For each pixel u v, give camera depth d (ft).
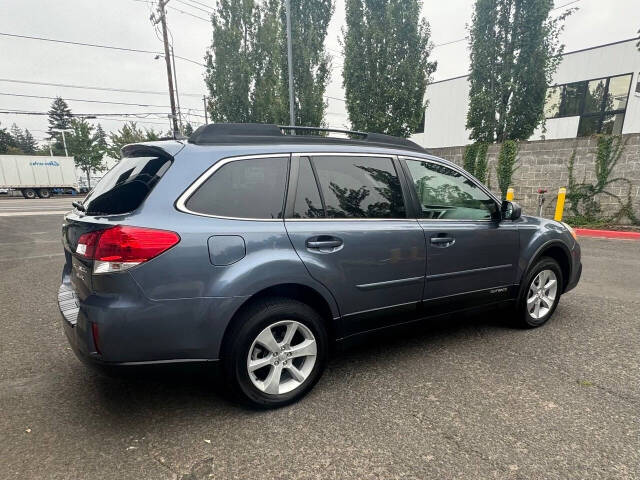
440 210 10.43
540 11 34.04
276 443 7.00
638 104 51.85
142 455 6.66
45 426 7.42
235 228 7.41
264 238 7.63
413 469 6.36
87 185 140.97
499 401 8.34
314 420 7.70
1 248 26.37
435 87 69.41
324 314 8.73
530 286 12.19
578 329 12.41
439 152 41.55
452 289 10.44
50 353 10.55
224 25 51.31
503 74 36.65
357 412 7.96
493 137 38.70
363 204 9.12
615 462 6.53
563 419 7.71
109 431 7.30
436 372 9.62
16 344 11.10
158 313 6.73
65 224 8.64
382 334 9.61
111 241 6.56
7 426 7.40
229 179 7.69
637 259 22.26
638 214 31.30
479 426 7.49
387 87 35.73
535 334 12.04
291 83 41.96
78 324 6.77
